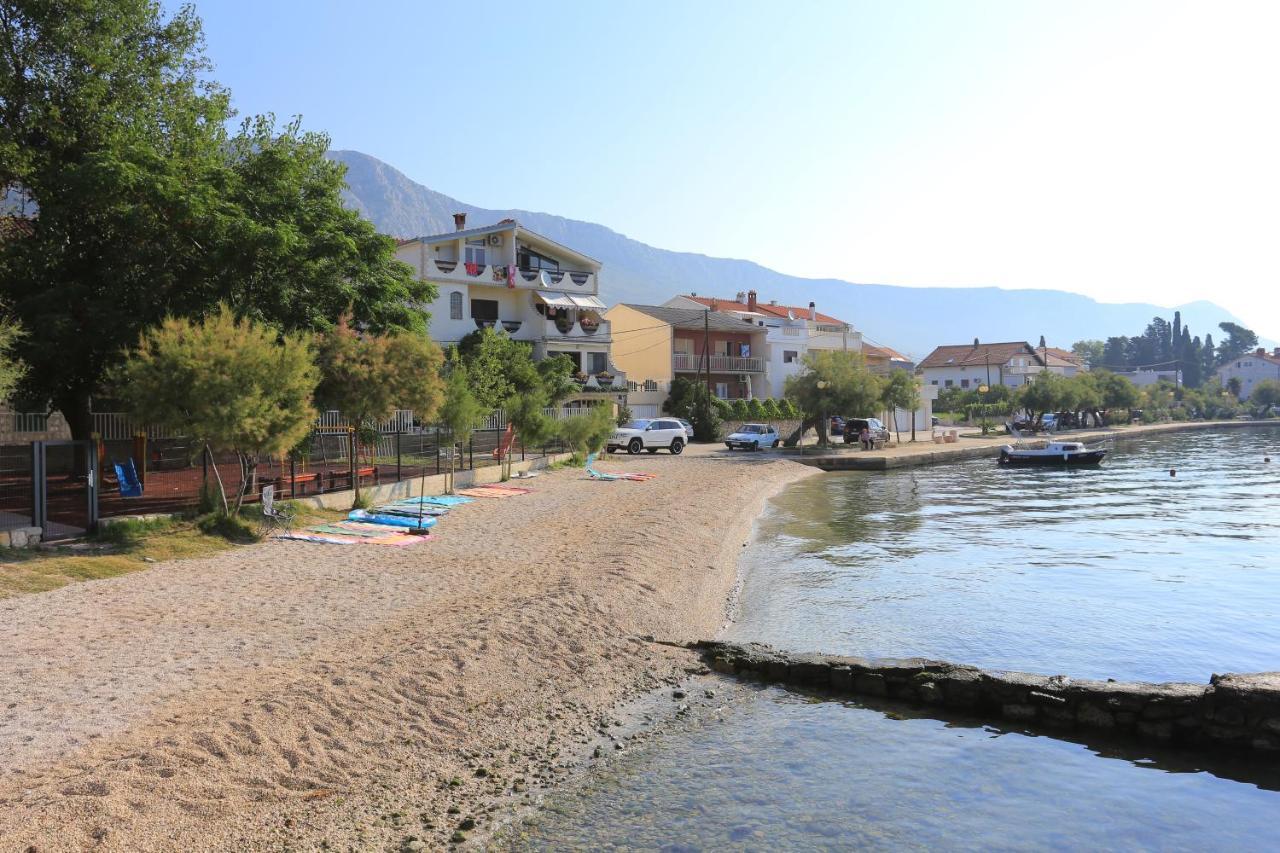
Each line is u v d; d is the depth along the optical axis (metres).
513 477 30.59
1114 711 9.11
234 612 11.11
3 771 6.27
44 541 14.02
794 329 73.62
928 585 16.30
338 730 7.61
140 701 7.77
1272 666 11.41
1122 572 17.67
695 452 48.66
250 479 19.03
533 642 10.57
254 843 5.89
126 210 18.83
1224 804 7.62
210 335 15.12
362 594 12.42
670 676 10.56
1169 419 117.75
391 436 29.03
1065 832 7.05
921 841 6.82
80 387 21.08
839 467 46.81
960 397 103.25
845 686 10.35
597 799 7.25
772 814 7.17
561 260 54.50
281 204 22.45
